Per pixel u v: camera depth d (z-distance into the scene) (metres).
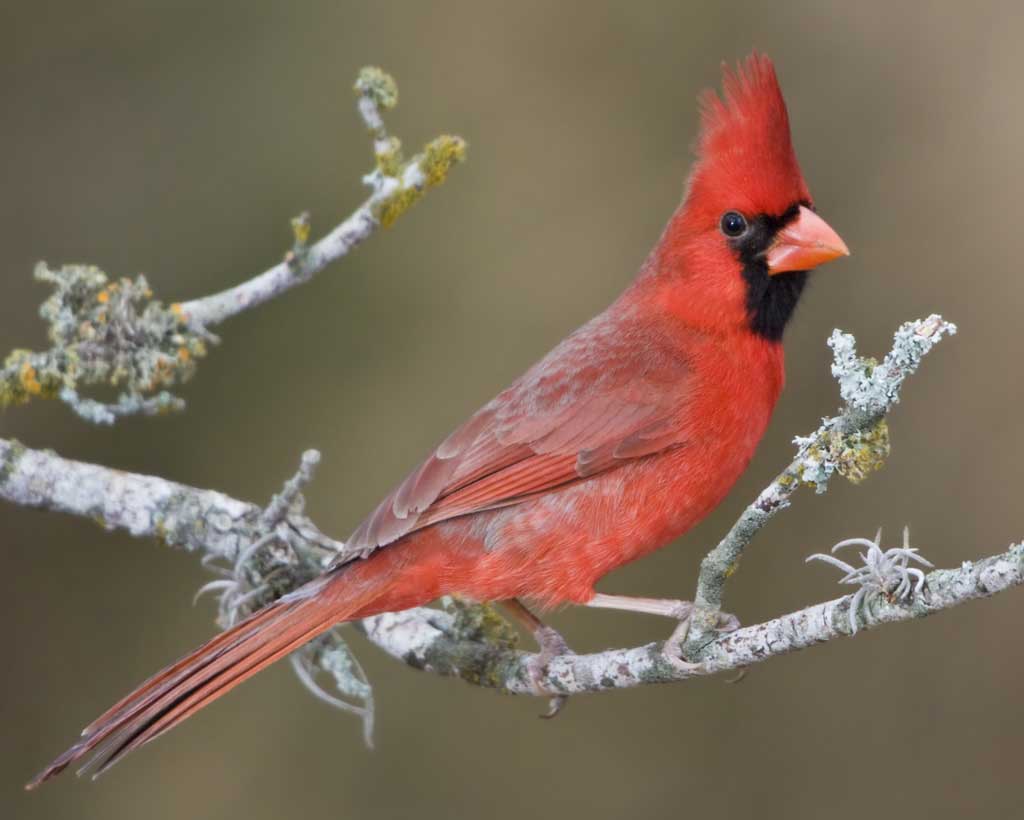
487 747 10.48
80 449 10.57
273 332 11.00
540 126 11.50
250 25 11.50
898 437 10.87
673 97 11.54
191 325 7.79
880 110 11.50
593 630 10.54
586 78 11.59
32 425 10.50
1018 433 10.73
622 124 11.50
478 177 11.40
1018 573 5.17
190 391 10.83
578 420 7.21
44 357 7.60
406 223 11.27
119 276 11.00
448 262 11.21
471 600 7.28
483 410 7.44
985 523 10.61
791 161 7.27
